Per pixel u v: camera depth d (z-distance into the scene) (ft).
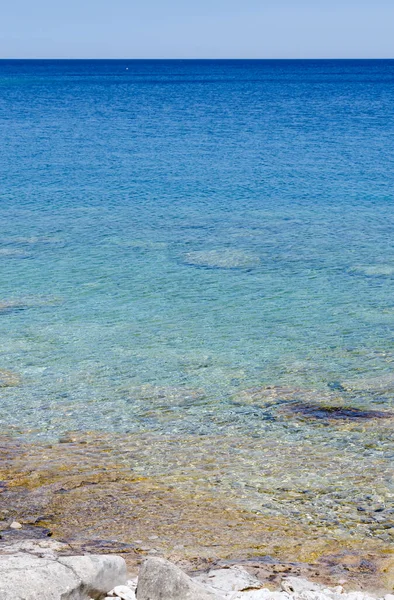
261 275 81.46
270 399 50.06
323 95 397.60
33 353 58.49
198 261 87.20
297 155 172.55
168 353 58.65
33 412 47.88
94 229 103.35
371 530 33.35
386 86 494.59
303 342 61.00
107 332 63.36
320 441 43.47
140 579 24.73
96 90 452.76
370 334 62.85
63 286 77.15
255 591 26.27
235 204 120.47
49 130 225.56
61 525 33.32
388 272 82.17
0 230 102.17
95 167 155.63
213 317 67.41
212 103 339.98
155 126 238.89
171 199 124.06
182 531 32.91
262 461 40.75
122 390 51.52
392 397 50.31
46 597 23.04
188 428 45.52
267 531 33.09
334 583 28.40
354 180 140.05
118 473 39.22
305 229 103.04
